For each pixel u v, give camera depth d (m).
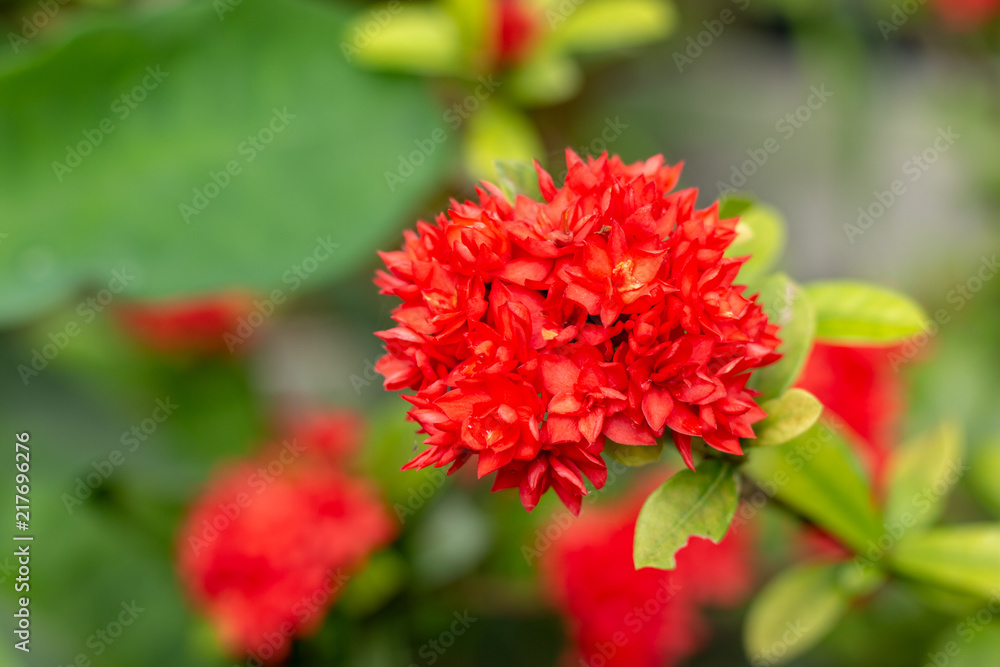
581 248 0.33
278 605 0.40
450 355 0.34
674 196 0.34
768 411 0.34
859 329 0.36
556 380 0.33
